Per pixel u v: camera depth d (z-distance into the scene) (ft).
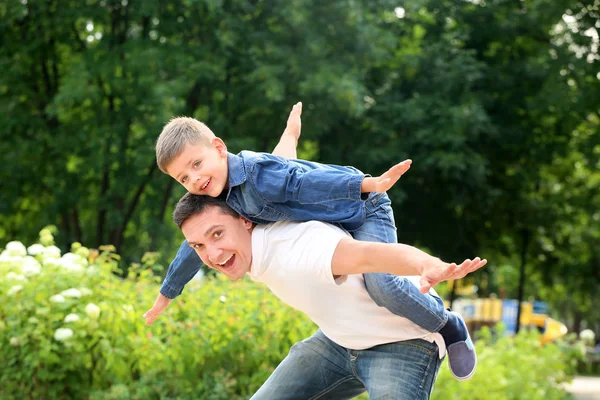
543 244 83.56
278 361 25.77
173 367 24.86
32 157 64.23
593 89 68.44
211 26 62.34
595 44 69.36
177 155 12.52
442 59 68.95
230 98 63.87
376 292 12.42
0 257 24.97
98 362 24.39
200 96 65.16
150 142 59.31
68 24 62.90
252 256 12.32
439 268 10.34
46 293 24.25
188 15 62.85
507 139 70.95
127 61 59.52
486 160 66.23
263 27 62.28
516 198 76.59
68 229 68.49
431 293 13.33
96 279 24.97
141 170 61.87
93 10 62.23
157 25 63.00
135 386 24.21
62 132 62.90
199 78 60.23
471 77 66.90
